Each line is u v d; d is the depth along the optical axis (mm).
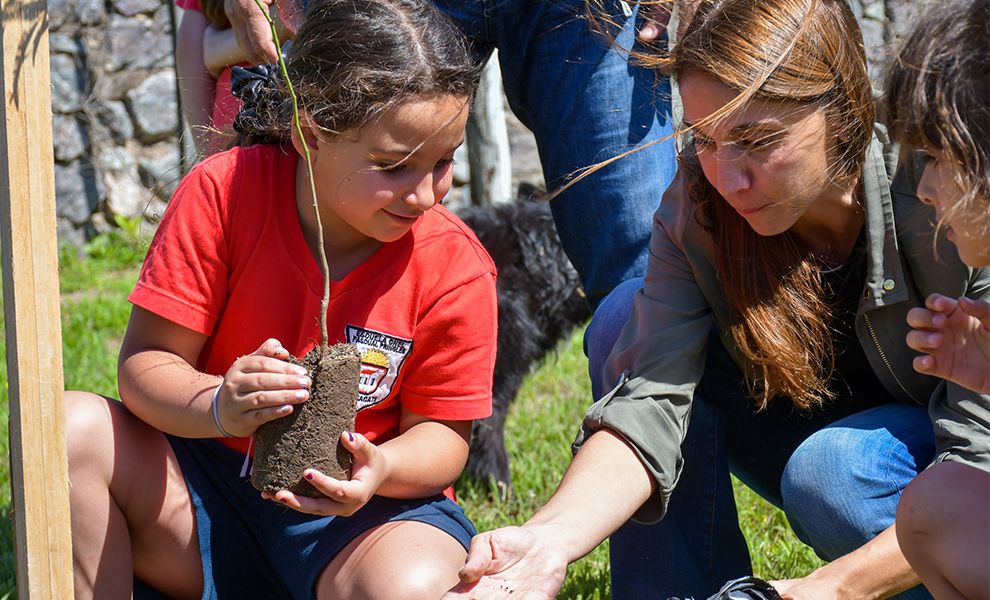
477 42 3170
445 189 2184
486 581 1959
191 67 3613
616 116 3057
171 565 2332
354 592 2166
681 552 2449
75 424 2203
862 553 2088
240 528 2367
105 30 7949
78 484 2186
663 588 2457
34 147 1862
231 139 2594
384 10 2123
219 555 2328
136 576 2377
